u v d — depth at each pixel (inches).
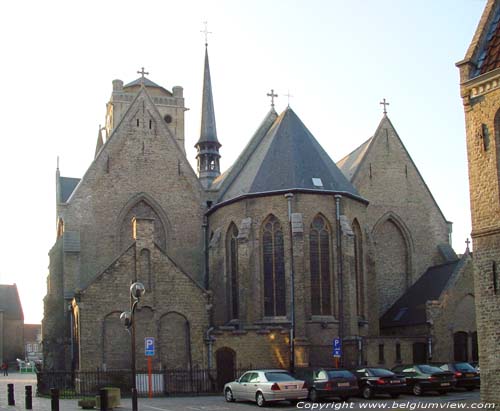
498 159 1127.6
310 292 2017.7
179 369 1836.9
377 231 2508.6
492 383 1106.1
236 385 1508.4
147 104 2437.3
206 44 3376.0
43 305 2207.2
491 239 1123.9
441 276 2261.3
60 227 2353.6
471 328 2121.1
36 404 1486.2
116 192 2338.8
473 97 1172.5
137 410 1282.0
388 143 2591.0
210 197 2428.6
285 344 1931.6
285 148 2167.8
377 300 2367.1
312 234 2057.1
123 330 1828.2
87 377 1740.9
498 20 1216.8
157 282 1875.0
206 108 3287.4
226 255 2199.8
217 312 2182.6
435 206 2615.7
